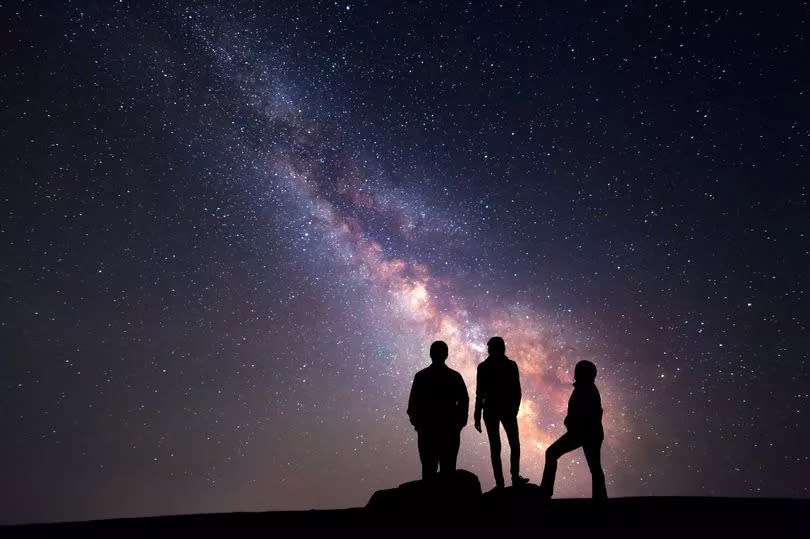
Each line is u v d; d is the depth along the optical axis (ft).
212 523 19.03
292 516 19.84
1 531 18.92
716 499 20.90
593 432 18.44
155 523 19.40
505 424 21.33
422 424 21.29
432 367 21.89
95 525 19.43
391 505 19.27
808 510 18.26
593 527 15.88
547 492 18.67
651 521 16.58
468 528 16.29
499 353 21.98
